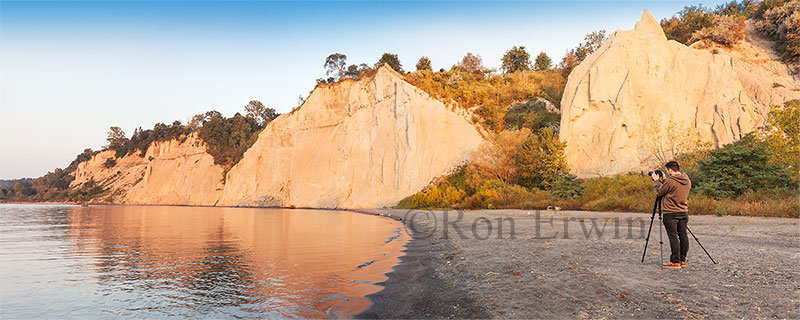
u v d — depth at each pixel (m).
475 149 42.81
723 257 6.85
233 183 69.44
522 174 33.38
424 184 42.78
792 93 32.69
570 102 35.50
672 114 32.12
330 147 57.66
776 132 22.62
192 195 83.19
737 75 35.28
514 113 48.09
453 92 50.88
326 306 5.45
